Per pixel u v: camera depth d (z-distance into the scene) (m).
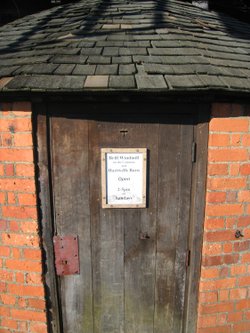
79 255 2.38
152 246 2.38
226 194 2.27
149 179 2.27
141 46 2.33
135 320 2.53
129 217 2.32
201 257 2.38
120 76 1.96
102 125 2.18
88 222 2.32
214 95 2.04
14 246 2.34
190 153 2.23
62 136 2.18
